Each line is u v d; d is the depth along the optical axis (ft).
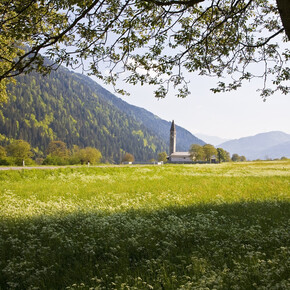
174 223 30.30
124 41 27.02
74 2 23.88
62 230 27.40
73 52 25.29
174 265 19.71
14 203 45.27
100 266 20.39
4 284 18.39
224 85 31.32
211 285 15.88
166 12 26.02
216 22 30.78
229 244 23.82
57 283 18.29
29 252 21.81
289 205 43.60
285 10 18.49
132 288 15.39
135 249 23.38
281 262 18.38
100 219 31.55
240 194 59.21
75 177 94.94
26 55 24.40
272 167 183.73
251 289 15.85
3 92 71.77
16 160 282.15
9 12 26.08
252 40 32.12
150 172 124.98
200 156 610.24
